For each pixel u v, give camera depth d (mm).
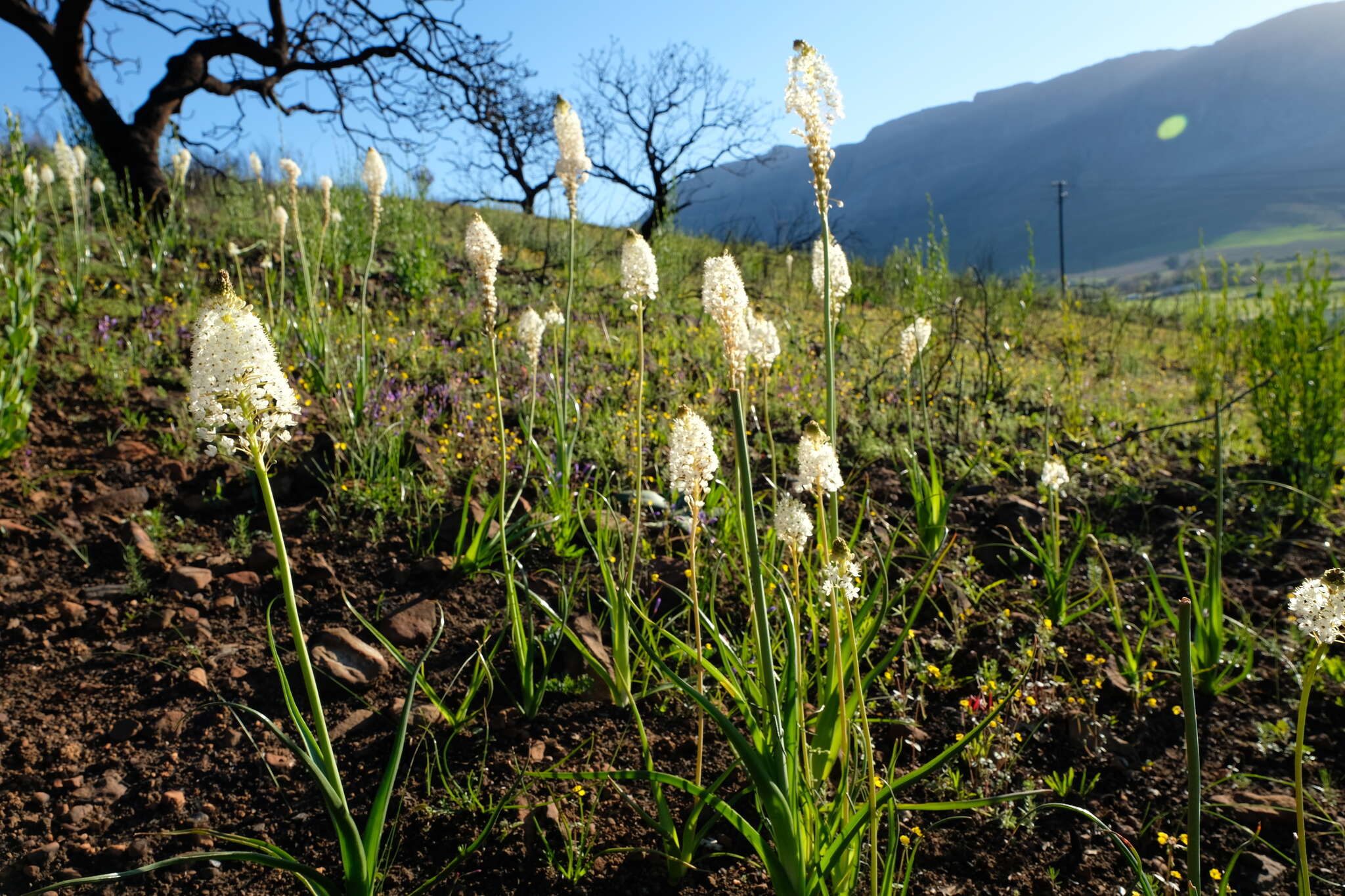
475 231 4113
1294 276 6789
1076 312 14469
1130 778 3244
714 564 4180
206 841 2809
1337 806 3072
